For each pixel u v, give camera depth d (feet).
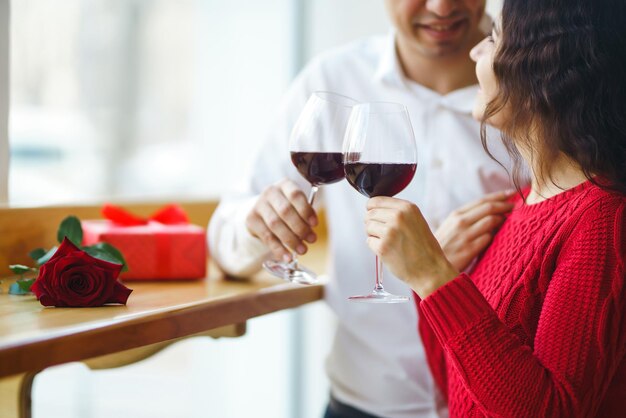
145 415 11.05
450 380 4.69
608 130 4.14
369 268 6.05
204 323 4.71
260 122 10.23
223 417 10.35
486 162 5.86
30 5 11.59
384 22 9.41
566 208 4.17
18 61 11.73
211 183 10.59
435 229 5.95
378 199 4.27
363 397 6.20
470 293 3.98
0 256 5.50
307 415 10.06
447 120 5.90
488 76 4.45
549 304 3.98
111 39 11.98
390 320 6.04
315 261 7.11
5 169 5.88
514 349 3.88
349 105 4.85
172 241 5.69
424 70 6.01
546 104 4.17
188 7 11.32
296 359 10.02
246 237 5.54
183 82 11.59
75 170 12.31
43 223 5.80
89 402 11.09
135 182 12.19
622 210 3.96
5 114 5.82
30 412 4.93
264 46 10.13
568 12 4.14
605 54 4.12
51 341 3.67
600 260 3.91
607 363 3.89
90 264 4.53
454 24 5.53
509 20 4.27
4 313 4.27
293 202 5.14
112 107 12.11
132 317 4.17
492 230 5.05
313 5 9.91
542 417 3.81
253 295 5.17
